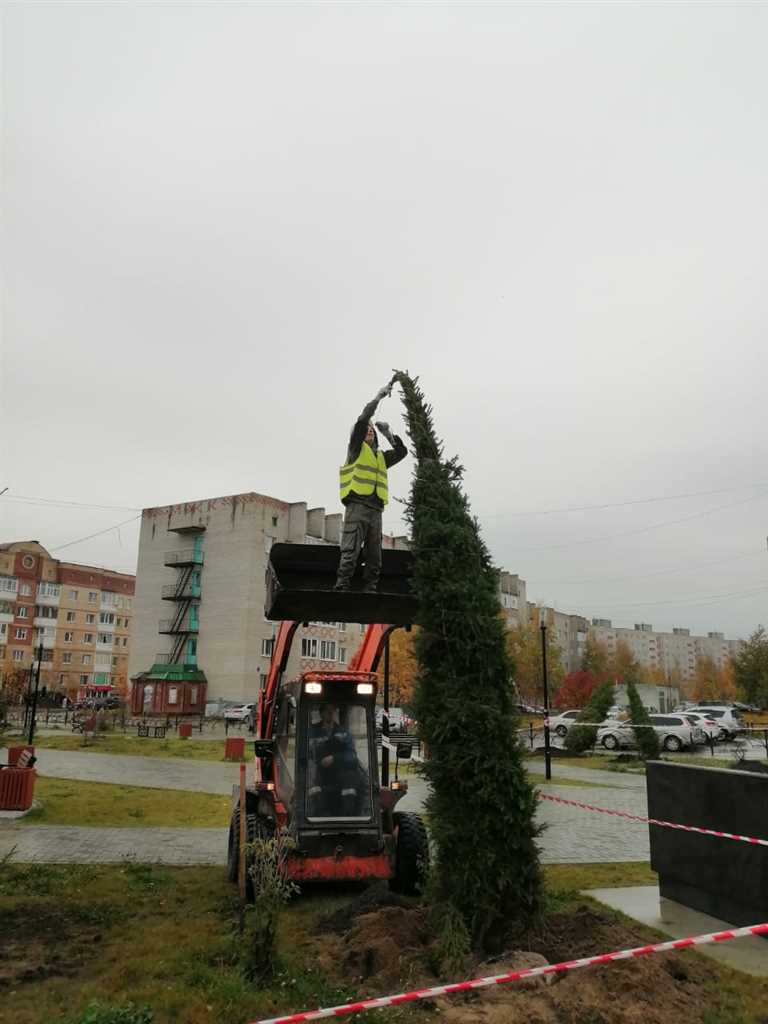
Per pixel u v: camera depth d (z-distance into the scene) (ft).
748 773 23.39
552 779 69.21
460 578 22.21
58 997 18.24
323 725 28.71
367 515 24.23
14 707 171.83
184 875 31.19
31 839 38.70
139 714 186.70
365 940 20.79
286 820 28.25
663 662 579.89
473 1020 15.71
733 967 19.70
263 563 199.72
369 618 27.50
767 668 165.89
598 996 16.67
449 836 20.35
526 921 20.58
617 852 37.73
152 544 214.48
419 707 21.95
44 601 260.21
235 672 191.21
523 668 183.11
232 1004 17.40
